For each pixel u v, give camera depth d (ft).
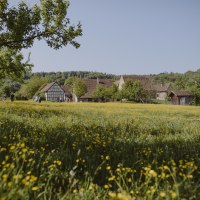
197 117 112.06
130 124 59.36
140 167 20.76
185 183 16.03
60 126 45.93
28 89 488.85
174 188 15.30
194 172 20.74
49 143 29.32
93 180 17.99
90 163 20.95
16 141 26.89
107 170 19.40
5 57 65.46
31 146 25.79
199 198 15.12
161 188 16.29
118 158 23.65
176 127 61.26
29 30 50.67
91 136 34.04
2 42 50.42
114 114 98.84
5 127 36.68
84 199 14.61
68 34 52.60
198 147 31.12
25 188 13.25
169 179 18.40
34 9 51.03
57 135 33.12
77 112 99.81
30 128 39.93
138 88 318.45
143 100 323.98
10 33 50.44
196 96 348.38
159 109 146.72
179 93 358.23
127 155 24.40
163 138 38.88
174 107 177.78
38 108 100.94
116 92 330.75
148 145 30.94
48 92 464.65
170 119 86.94
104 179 18.42
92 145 28.14
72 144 27.22
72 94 445.37
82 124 53.83
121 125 56.44
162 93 467.93
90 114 94.38
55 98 467.93
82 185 16.25
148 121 74.38
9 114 67.46
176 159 24.95
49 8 51.16
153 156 24.91
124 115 96.84
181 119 89.56
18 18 49.42
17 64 67.00
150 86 407.85
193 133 47.09
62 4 51.65
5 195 12.37
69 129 41.98
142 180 18.45
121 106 174.09
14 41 50.62
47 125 46.26
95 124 54.80
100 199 14.96
